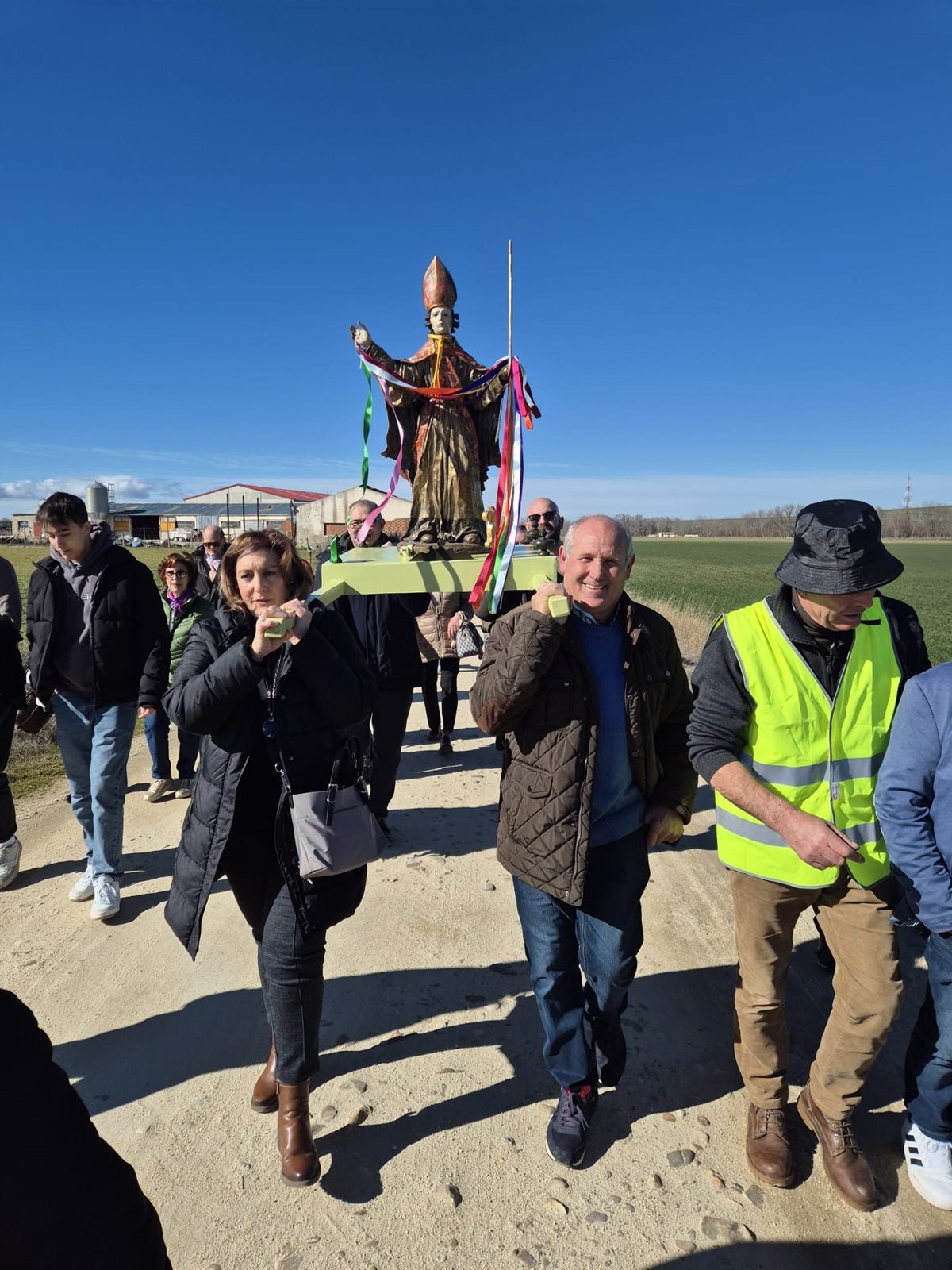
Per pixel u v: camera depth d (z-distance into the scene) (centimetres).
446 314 372
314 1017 231
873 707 221
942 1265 207
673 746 259
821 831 204
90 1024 302
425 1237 212
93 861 394
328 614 252
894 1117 258
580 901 227
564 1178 232
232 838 238
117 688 383
